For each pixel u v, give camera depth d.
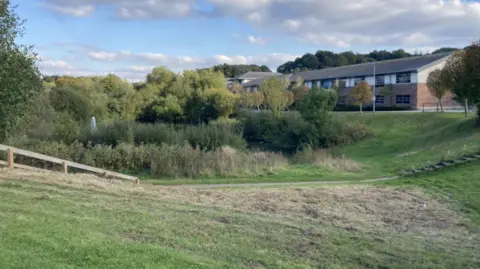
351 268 7.22
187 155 24.45
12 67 13.63
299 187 18.33
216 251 7.21
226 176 23.64
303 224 9.92
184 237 7.79
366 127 47.66
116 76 55.09
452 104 60.34
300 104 48.84
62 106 41.38
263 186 19.69
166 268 5.88
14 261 5.37
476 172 19.98
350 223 10.99
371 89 60.34
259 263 6.89
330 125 45.88
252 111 55.28
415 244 9.14
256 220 9.72
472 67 33.84
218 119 54.06
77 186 11.74
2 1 13.47
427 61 60.91
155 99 55.50
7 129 14.29
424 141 38.41
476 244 9.60
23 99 14.27
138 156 24.53
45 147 23.86
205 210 10.38
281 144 46.88
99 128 29.55
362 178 23.73
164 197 11.94
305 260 7.30
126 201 10.50
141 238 7.39
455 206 14.27
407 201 14.97
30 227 7.03
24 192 10.08
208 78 57.62
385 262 7.65
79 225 7.62
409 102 61.16
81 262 5.68
